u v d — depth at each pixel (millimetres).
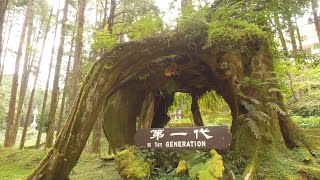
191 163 4172
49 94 30797
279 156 4094
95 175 5844
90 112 4691
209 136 4105
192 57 5629
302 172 3795
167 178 4109
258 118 4297
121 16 13422
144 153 4551
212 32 4617
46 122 12609
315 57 7023
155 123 7375
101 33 4797
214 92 7883
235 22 4797
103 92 4859
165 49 5094
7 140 14969
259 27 5047
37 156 10219
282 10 5625
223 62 4930
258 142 4207
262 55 4711
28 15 16594
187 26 4906
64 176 4535
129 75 5535
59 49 12820
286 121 4633
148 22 5020
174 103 9031
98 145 8945
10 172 8594
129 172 4117
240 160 4156
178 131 4379
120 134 5934
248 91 4621
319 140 4590
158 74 6207
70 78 17344
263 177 3854
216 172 3512
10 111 15328
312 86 12023
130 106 6207
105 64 4867
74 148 4543
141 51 4996
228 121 10648
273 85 4684
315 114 10484
